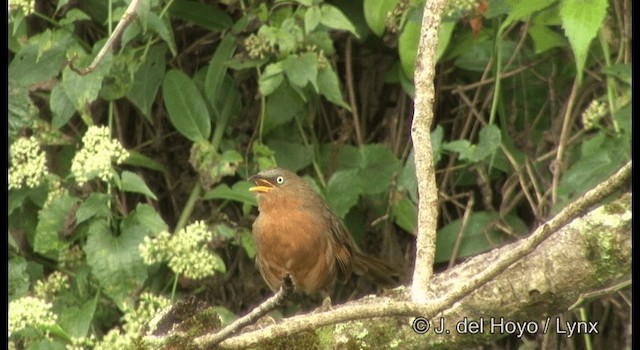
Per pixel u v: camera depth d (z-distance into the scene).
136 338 8.19
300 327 7.36
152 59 10.81
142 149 11.59
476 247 10.88
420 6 9.99
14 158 10.45
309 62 10.19
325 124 11.48
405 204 11.00
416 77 7.76
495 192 11.28
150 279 10.96
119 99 11.45
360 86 11.54
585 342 11.16
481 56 11.11
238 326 7.38
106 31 11.11
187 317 8.09
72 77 10.08
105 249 10.15
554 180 10.40
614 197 9.77
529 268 7.88
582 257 7.71
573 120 10.85
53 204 10.47
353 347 8.02
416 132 7.68
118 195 11.32
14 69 10.37
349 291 11.95
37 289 10.62
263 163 10.86
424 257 7.45
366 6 10.38
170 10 10.91
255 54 10.51
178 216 11.62
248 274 11.53
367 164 11.20
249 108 11.22
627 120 10.04
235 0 10.66
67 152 11.15
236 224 11.00
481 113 11.16
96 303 10.37
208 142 10.73
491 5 9.94
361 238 11.48
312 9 10.08
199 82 11.20
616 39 10.71
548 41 10.70
